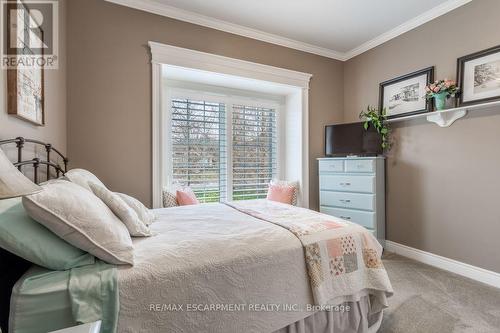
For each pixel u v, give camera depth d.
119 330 0.87
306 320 1.33
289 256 1.27
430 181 2.65
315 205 3.54
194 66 2.70
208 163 3.29
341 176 3.09
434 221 2.62
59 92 2.00
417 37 2.78
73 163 2.24
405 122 2.90
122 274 0.92
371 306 1.56
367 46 3.35
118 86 2.39
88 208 0.98
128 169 2.45
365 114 3.18
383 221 3.04
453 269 2.45
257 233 1.38
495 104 2.10
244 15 2.70
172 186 2.91
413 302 1.90
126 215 1.28
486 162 2.22
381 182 3.00
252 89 3.47
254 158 3.61
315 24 2.88
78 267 0.93
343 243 1.44
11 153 1.20
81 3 2.25
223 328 1.07
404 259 2.79
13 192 0.74
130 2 2.41
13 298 0.81
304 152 3.45
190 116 3.17
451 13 2.46
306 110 3.45
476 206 2.29
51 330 0.81
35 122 1.47
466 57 2.32
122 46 2.40
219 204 2.41
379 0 2.44
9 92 1.17
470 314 1.75
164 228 1.54
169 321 0.96
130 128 2.45
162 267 0.99
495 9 2.15
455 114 2.40
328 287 1.32
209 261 1.08
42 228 0.92
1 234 0.83
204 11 2.62
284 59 3.26
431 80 2.62
